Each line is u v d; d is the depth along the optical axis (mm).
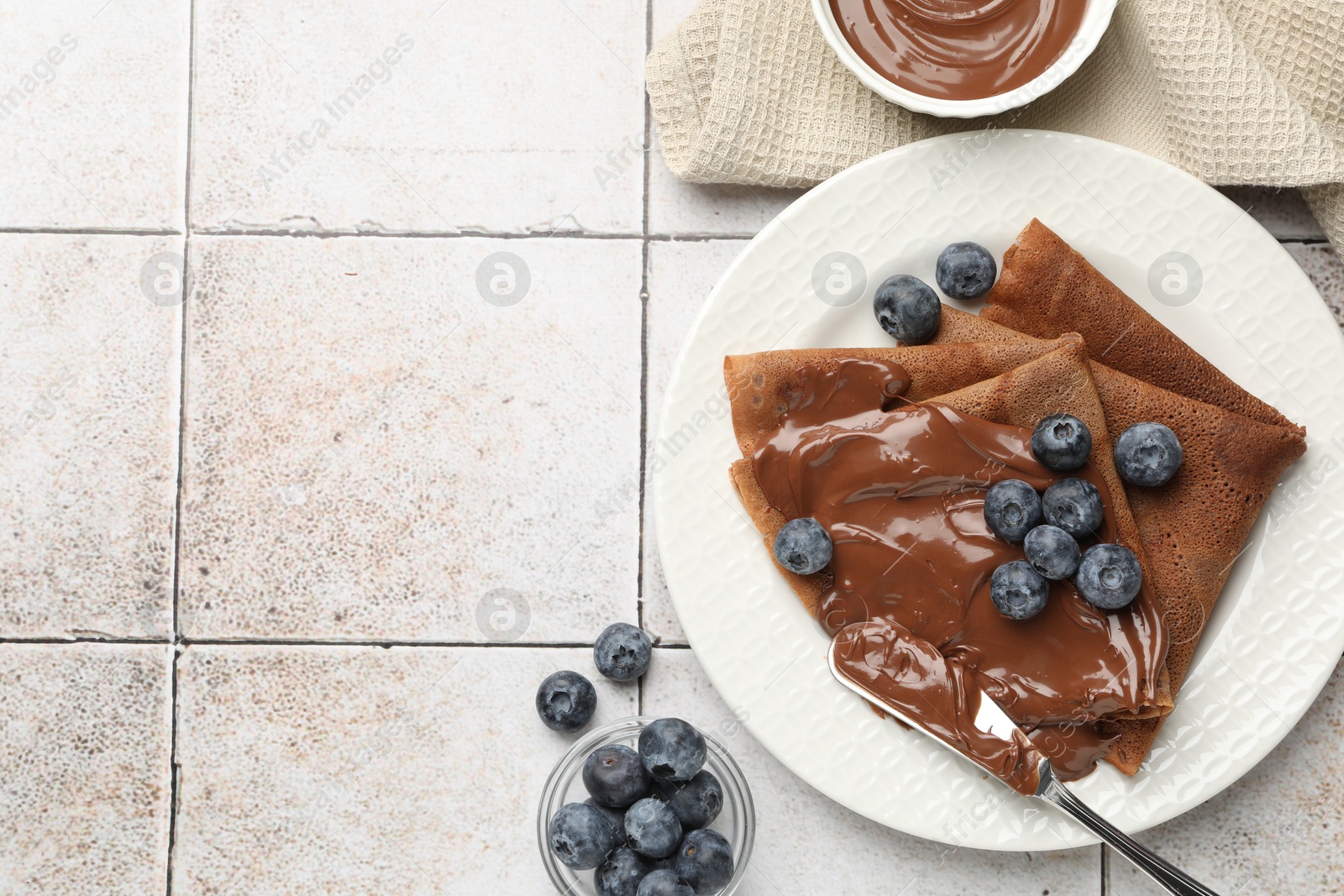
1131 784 939
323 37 990
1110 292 946
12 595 985
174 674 983
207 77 991
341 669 981
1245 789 969
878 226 957
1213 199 953
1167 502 938
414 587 982
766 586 951
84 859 979
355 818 978
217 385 987
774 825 972
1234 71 947
